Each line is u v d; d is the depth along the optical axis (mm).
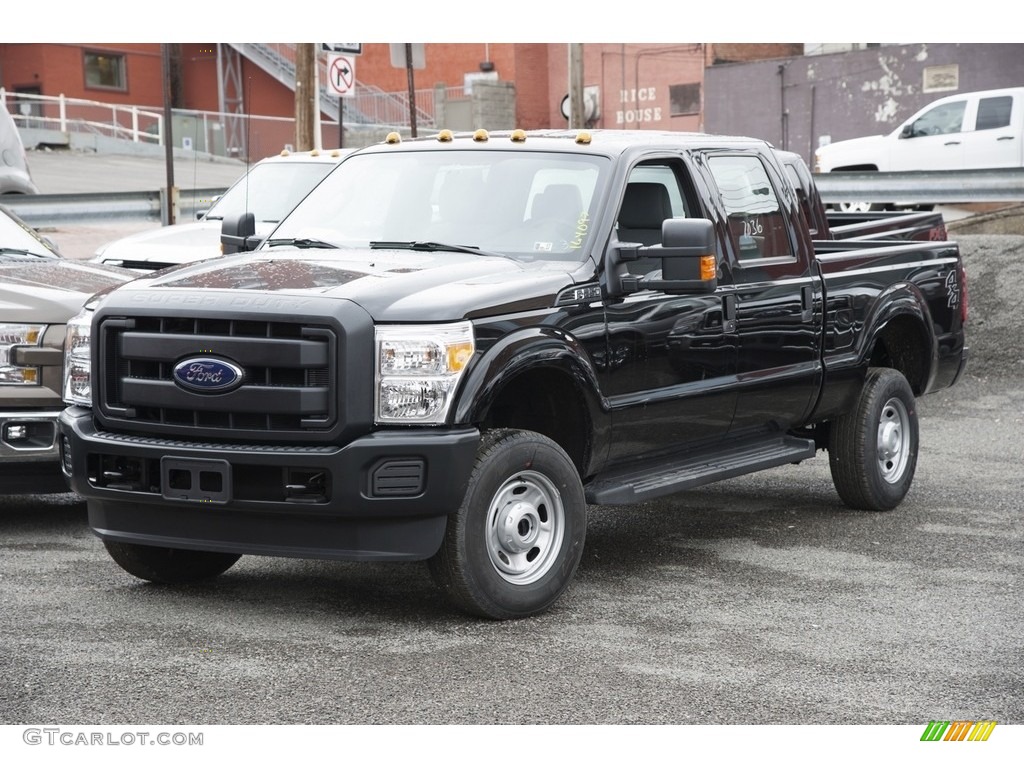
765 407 7340
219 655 5340
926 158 23656
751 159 7551
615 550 7312
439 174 6934
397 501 5488
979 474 9578
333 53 17641
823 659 5391
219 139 41625
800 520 8109
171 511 5793
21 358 7488
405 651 5430
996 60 30438
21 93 45969
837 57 32656
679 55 44844
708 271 6461
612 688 5008
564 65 47688
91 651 5371
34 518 8047
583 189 6559
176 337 5645
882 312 8188
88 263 8914
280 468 5504
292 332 5504
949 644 5609
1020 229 17422
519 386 6344
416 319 5535
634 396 6477
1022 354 13969
